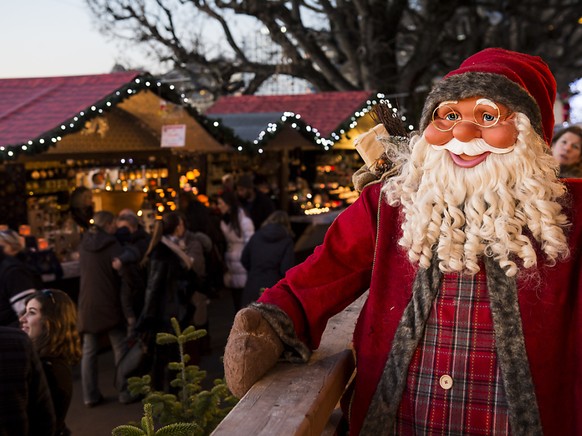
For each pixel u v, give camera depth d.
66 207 9.81
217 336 8.14
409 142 1.94
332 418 2.20
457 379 1.72
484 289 1.72
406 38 25.28
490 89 1.69
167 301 5.84
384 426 1.79
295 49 22.70
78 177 10.12
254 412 1.62
